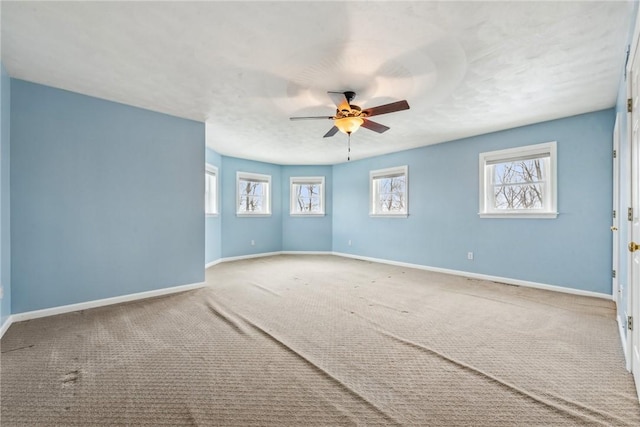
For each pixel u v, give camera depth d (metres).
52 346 2.33
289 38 2.18
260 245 7.18
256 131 4.59
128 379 1.88
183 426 1.48
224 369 2.00
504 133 4.47
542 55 2.39
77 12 1.91
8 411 1.57
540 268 4.14
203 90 3.10
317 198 7.64
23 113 2.89
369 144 5.42
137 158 3.57
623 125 2.62
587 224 3.76
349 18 1.95
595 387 1.79
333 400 1.68
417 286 4.25
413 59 2.45
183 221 3.96
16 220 2.85
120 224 3.46
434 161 5.36
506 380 1.87
